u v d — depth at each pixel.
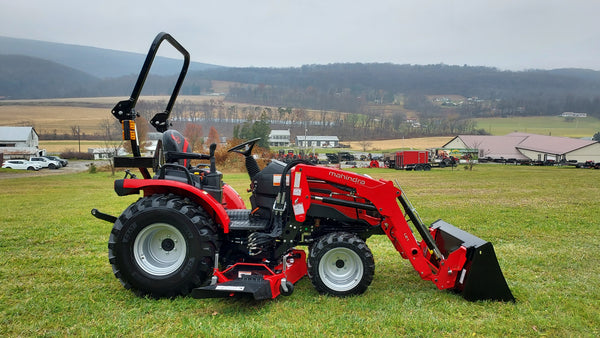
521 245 7.52
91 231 8.93
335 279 4.85
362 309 4.40
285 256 4.95
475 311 4.41
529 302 4.67
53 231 8.95
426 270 4.93
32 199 17.30
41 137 114.50
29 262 6.25
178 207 4.61
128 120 4.97
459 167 56.03
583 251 7.04
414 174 38.81
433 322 4.08
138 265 4.64
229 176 31.91
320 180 5.16
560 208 12.77
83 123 140.00
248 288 4.23
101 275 5.57
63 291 4.92
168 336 3.76
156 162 4.95
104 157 78.00
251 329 3.85
